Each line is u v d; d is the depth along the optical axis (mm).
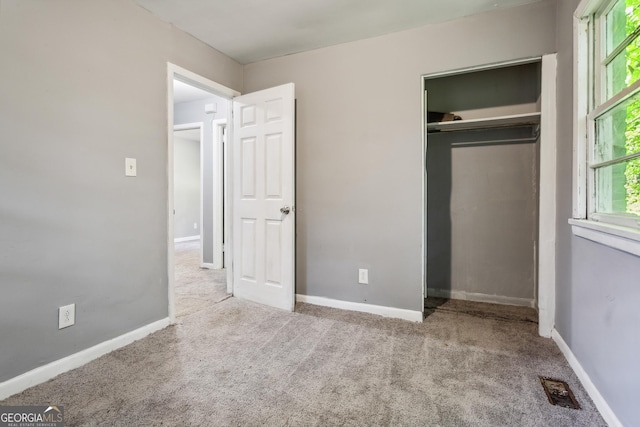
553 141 2008
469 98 2801
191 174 6965
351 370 1675
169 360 1786
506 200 2729
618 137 1403
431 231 2963
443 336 2090
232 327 2250
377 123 2465
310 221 2734
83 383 1561
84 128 1761
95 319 1824
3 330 1450
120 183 1957
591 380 1445
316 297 2736
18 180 1497
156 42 2172
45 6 1581
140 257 2086
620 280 1208
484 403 1398
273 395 1464
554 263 2025
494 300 2789
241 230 2885
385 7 2066
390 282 2465
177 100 4316
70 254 1704
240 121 2854
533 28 2039
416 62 2330
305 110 2719
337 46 2580
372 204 2504
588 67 1606
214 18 2201
